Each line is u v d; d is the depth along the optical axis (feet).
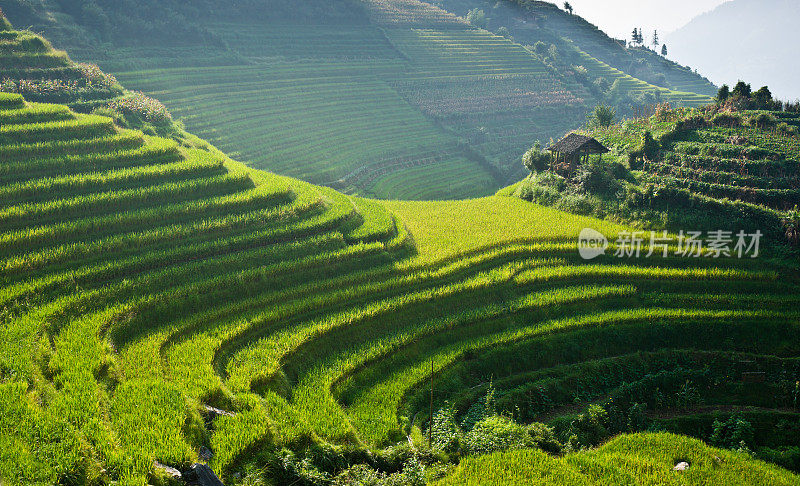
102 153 123.65
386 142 271.69
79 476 48.83
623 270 115.03
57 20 255.70
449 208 156.56
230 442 59.52
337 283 101.91
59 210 101.81
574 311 105.50
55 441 52.06
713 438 83.41
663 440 72.49
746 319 103.19
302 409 70.85
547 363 94.94
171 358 75.36
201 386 68.54
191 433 59.11
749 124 169.48
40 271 87.71
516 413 83.51
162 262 96.73
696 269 115.55
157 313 85.76
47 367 67.31
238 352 80.89
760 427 86.07
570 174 160.15
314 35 349.20
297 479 58.44
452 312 101.14
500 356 92.79
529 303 104.12
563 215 147.23
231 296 93.97
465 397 83.97
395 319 96.12
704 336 101.55
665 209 135.44
